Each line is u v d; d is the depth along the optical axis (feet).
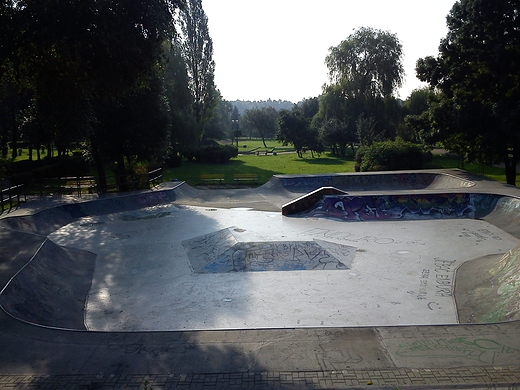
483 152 78.23
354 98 159.94
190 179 108.06
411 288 34.40
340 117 170.71
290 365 18.47
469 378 17.24
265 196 81.66
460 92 76.02
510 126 66.59
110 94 45.06
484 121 73.41
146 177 83.56
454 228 53.57
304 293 33.88
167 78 134.82
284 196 80.84
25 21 37.88
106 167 132.05
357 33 157.28
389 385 16.88
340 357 19.08
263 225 56.65
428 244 46.73
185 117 136.98
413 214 60.95
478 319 28.19
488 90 74.28
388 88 154.30
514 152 76.64
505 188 65.05
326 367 18.26
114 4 38.81
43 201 65.57
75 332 22.07
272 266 40.11
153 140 77.66
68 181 97.30
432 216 60.29
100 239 50.88
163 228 56.03
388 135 153.48
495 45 69.72
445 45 76.43
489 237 48.70
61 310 30.60
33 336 21.68
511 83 71.15
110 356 19.56
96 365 18.79
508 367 17.98
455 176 80.18
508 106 69.87
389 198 62.75
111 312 31.07
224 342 20.72
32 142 91.66
